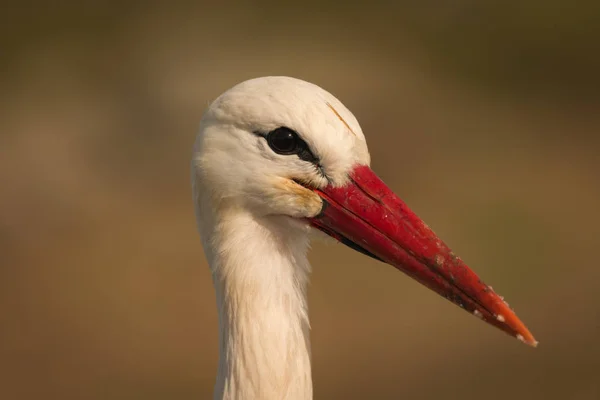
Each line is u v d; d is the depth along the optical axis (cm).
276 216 455
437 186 1396
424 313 1120
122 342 1068
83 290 1151
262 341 442
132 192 1351
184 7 1834
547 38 1872
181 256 1206
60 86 1593
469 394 983
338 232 452
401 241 443
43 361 1043
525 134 1582
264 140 436
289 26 1809
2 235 1254
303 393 448
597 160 1503
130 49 1691
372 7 1908
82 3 1819
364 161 449
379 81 1650
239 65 1658
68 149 1431
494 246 1250
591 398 975
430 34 1881
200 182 450
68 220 1292
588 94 1734
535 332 1091
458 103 1648
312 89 440
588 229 1285
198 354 1050
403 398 966
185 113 1499
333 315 1108
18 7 1780
